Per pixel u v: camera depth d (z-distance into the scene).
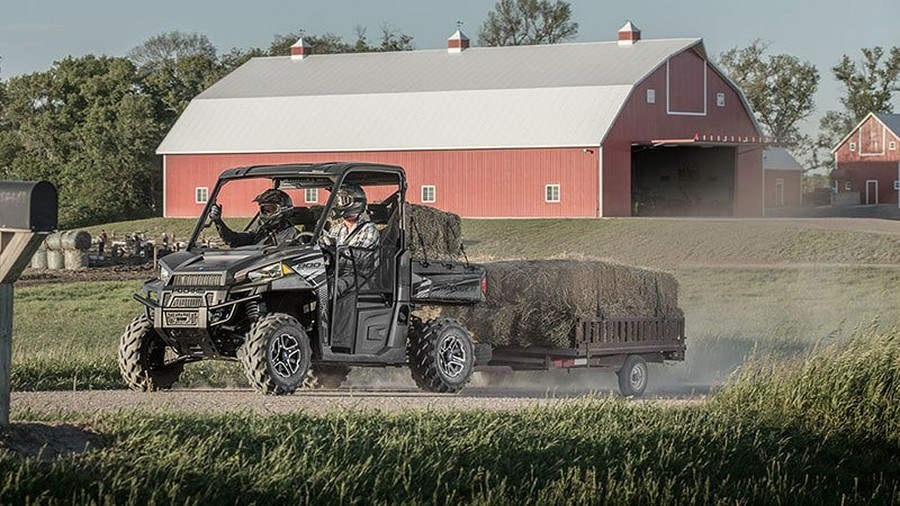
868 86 170.62
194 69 137.75
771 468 16.08
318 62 111.56
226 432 13.73
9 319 12.35
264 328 17.67
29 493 11.06
